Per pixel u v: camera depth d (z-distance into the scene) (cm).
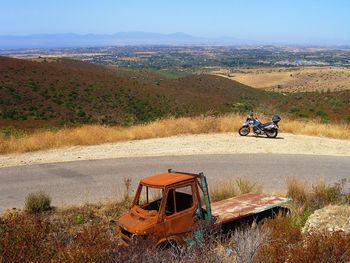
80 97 6906
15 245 587
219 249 684
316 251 572
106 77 8519
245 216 856
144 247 612
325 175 1383
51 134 1969
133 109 6744
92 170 1448
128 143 1928
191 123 2264
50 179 1342
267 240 656
